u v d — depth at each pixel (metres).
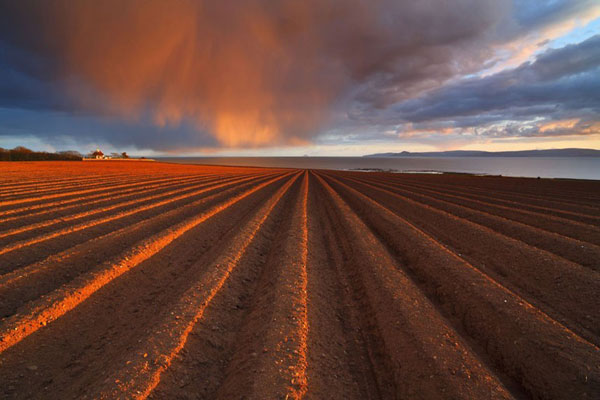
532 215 14.16
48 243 9.12
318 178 50.25
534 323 4.89
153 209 15.20
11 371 4.01
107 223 11.88
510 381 4.14
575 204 18.27
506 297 5.78
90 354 4.48
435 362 4.14
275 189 28.44
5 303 5.61
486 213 14.84
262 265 8.75
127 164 75.25
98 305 5.85
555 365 4.05
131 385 3.63
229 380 4.00
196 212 15.12
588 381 3.71
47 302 5.49
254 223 12.67
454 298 6.23
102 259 8.13
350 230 11.90
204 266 7.96
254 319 5.55
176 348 4.41
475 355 4.39
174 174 45.12
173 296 6.36
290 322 5.14
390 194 24.05
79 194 19.41
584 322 5.36
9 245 8.58
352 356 4.65
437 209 16.19
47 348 4.53
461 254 9.34
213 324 5.30
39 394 3.67
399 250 9.68
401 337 4.84
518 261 8.16
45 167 47.22
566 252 8.85
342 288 7.18
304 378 3.91
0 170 37.12
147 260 8.23
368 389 3.98
